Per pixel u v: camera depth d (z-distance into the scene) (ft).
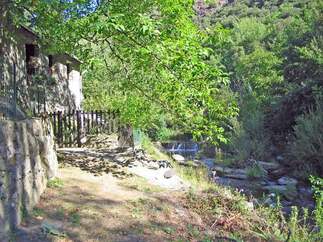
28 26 29.73
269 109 78.79
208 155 75.00
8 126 17.12
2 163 16.11
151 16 24.29
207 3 29.73
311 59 74.23
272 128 72.23
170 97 26.66
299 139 56.24
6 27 29.35
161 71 23.79
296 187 48.83
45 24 25.96
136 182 27.81
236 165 62.80
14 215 16.97
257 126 70.79
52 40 27.48
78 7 24.61
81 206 21.01
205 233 21.17
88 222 19.31
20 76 40.37
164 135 95.76
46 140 23.66
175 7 23.48
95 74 54.03
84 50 26.71
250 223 24.06
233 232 22.27
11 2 24.90
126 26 21.38
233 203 26.40
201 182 32.99
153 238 19.03
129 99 34.73
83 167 29.71
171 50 21.27
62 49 27.17
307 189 47.88
